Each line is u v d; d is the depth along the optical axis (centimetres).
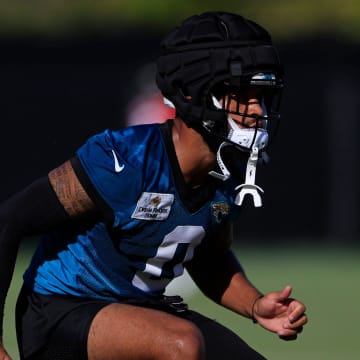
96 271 1468
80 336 1415
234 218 1525
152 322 1375
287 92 5725
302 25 5806
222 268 1617
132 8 5975
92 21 5816
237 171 1501
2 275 1413
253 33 1431
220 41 1423
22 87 5694
